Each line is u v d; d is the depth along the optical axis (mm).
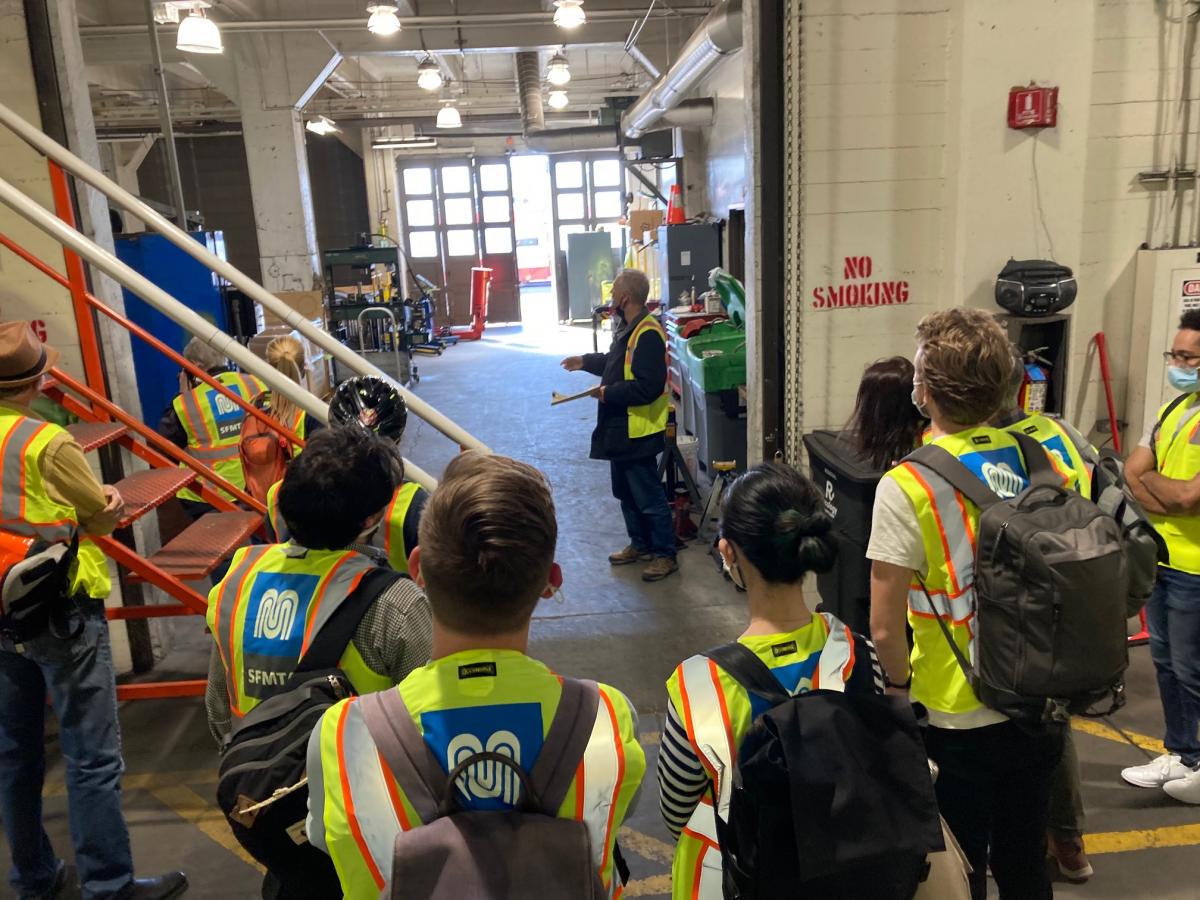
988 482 1589
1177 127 3652
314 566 1494
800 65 3434
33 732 2201
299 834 1240
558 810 978
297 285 9555
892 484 1631
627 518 4781
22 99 3369
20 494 1986
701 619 4094
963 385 1604
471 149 16641
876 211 3568
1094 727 3047
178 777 2998
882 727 1241
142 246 5496
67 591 2080
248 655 1479
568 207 17359
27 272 3467
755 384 3760
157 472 3088
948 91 3471
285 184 9375
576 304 17016
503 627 1030
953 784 1682
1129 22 3570
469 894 900
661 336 4336
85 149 3492
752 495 1365
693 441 6973
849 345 3660
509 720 994
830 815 1174
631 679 3566
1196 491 2354
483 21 8648
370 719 997
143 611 2936
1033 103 3365
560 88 12094
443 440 7957
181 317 2174
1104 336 3814
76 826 2211
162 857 2572
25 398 2139
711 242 8742
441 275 17344
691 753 1309
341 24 8344
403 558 1882
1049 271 3365
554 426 8312
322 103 13359
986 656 1544
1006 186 3467
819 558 1329
